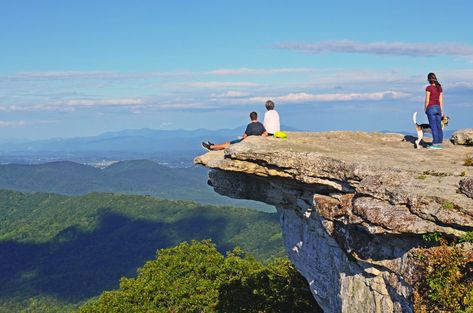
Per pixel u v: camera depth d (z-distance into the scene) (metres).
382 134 19.58
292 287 31.39
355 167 12.92
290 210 17.66
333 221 13.72
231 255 36.28
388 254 11.91
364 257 12.57
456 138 17.52
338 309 15.44
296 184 15.38
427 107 16.09
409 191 11.00
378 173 12.32
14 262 181.25
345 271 14.27
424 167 12.34
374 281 12.70
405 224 10.59
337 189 13.71
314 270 16.94
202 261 34.72
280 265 33.72
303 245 17.56
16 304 147.25
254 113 18.70
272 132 18.95
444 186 10.94
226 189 18.16
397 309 11.95
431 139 18.48
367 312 13.12
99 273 166.00
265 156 14.93
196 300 30.69
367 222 11.66
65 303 146.00
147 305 30.52
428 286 10.42
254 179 17.50
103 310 30.11
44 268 175.00
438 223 10.20
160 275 32.56
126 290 31.30
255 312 30.83
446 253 9.98
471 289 9.67
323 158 13.97
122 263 172.25
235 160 15.55
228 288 31.88
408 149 15.73
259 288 31.86
